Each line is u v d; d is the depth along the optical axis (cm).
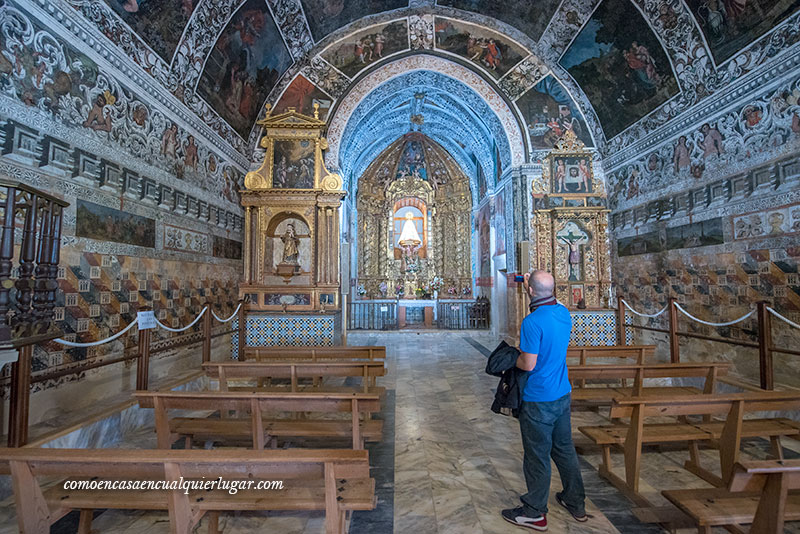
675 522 328
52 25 505
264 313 1000
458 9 1138
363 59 1188
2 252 323
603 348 654
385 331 1633
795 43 642
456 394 734
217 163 948
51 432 432
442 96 1409
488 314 1667
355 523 335
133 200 652
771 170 681
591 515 345
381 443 509
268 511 354
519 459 462
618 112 1084
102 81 591
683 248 883
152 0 674
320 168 1066
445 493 385
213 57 873
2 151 439
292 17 1023
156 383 661
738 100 743
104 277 584
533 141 1209
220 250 953
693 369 534
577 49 1084
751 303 718
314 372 517
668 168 931
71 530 326
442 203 2066
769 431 401
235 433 405
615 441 389
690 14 804
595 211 1141
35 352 466
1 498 367
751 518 262
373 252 2048
